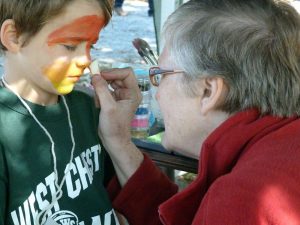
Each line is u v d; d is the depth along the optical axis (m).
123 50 3.42
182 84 0.87
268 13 0.82
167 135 0.96
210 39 0.81
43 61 0.87
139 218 1.09
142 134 1.41
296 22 0.83
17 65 0.88
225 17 0.81
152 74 0.92
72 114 0.98
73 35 0.88
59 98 0.96
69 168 0.95
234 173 0.72
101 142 1.07
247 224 0.65
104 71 1.09
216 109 0.86
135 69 1.54
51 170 0.92
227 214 0.66
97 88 1.03
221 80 0.83
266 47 0.80
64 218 0.93
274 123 0.82
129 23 3.96
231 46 0.81
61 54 0.88
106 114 1.03
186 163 1.27
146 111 1.41
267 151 0.75
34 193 0.89
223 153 0.82
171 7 1.78
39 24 0.84
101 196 1.01
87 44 0.91
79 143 0.98
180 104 0.90
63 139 0.94
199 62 0.83
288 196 0.67
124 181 1.10
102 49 3.46
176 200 0.83
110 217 1.02
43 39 0.86
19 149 0.88
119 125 1.05
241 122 0.82
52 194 0.91
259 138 0.81
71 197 0.95
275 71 0.81
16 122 0.88
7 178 0.87
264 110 0.83
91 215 0.98
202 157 0.84
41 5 0.83
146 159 1.10
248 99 0.83
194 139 0.92
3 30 0.85
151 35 3.66
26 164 0.88
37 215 0.89
